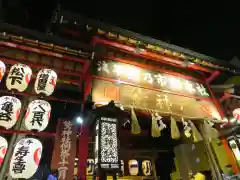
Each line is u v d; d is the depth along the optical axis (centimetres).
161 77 1034
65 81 901
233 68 1241
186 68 1176
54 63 862
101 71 873
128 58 1060
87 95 787
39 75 712
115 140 659
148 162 1319
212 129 963
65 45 807
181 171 1194
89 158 1154
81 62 873
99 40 970
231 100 1223
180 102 974
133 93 875
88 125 729
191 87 1094
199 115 971
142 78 964
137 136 1352
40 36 778
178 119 908
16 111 607
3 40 751
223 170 978
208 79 1246
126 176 1254
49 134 671
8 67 798
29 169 546
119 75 907
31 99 754
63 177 622
